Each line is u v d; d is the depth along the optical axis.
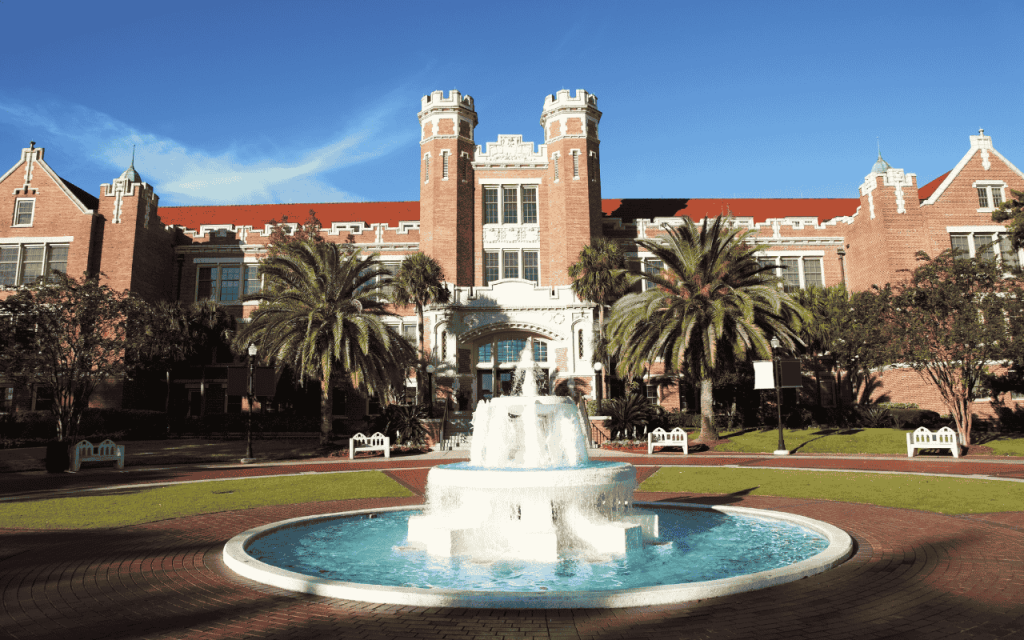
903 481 15.69
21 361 25.05
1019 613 5.82
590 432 27.69
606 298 35.25
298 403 39.41
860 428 31.61
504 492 9.38
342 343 27.03
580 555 8.93
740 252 31.30
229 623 5.77
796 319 28.69
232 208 51.62
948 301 25.00
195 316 36.53
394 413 29.97
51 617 6.02
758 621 5.66
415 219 48.88
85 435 32.53
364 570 8.20
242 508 13.47
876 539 9.29
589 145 43.25
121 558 8.62
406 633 5.42
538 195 43.62
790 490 14.89
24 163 40.94
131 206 40.22
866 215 43.28
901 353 25.92
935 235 41.12
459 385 37.41
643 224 44.81
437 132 42.91
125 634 5.52
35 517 12.29
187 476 19.84
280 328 27.17
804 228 46.16
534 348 39.03
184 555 8.80
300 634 5.45
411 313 42.72
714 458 24.08
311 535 10.38
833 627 5.49
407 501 14.23
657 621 5.68
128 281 39.12
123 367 27.45
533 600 6.10
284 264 29.02
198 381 41.75
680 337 27.75
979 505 12.09
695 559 8.57
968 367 24.89
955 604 6.11
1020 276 26.78
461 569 8.25
